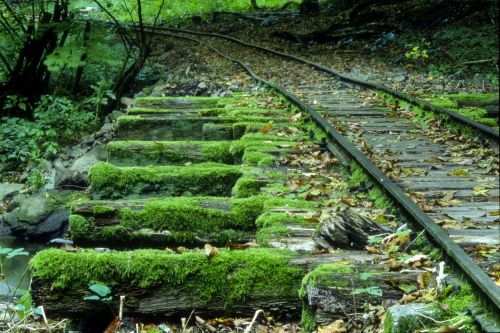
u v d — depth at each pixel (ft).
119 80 45.73
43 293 13.23
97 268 13.39
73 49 39.06
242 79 47.09
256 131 28.53
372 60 57.52
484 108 39.27
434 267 13.07
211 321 13.44
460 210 18.67
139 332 13.01
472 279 11.59
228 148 26.02
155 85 48.34
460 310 11.14
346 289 12.41
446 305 11.20
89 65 48.85
